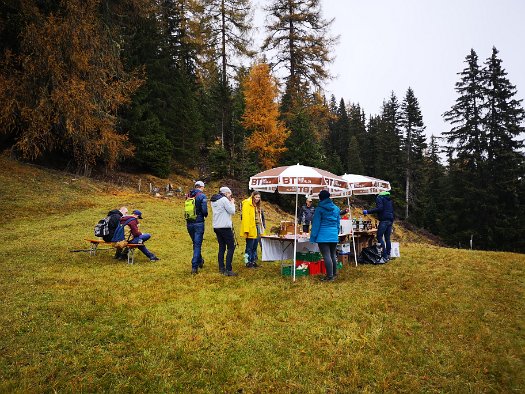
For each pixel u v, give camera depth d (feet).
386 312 19.69
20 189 60.13
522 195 95.96
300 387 12.90
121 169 90.99
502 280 27.07
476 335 17.49
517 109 99.25
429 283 25.52
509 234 90.12
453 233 103.45
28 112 57.06
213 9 108.68
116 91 66.69
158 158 93.91
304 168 26.61
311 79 109.60
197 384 12.81
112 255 33.50
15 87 56.13
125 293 21.48
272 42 108.99
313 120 112.68
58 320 16.97
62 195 62.90
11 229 44.50
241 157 111.96
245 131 117.60
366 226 35.99
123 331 16.22
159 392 12.20
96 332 16.02
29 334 15.49
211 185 102.37
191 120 109.09
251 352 14.98
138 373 13.14
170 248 38.17
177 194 87.35
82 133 64.13
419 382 13.76
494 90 101.60
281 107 112.37
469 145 102.94
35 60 56.24
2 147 72.38
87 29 59.31
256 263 31.83
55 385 12.21
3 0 56.18
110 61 67.05
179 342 15.39
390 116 181.57
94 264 29.60
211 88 125.08
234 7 109.70
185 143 107.45
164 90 97.25
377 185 34.01
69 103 56.80
